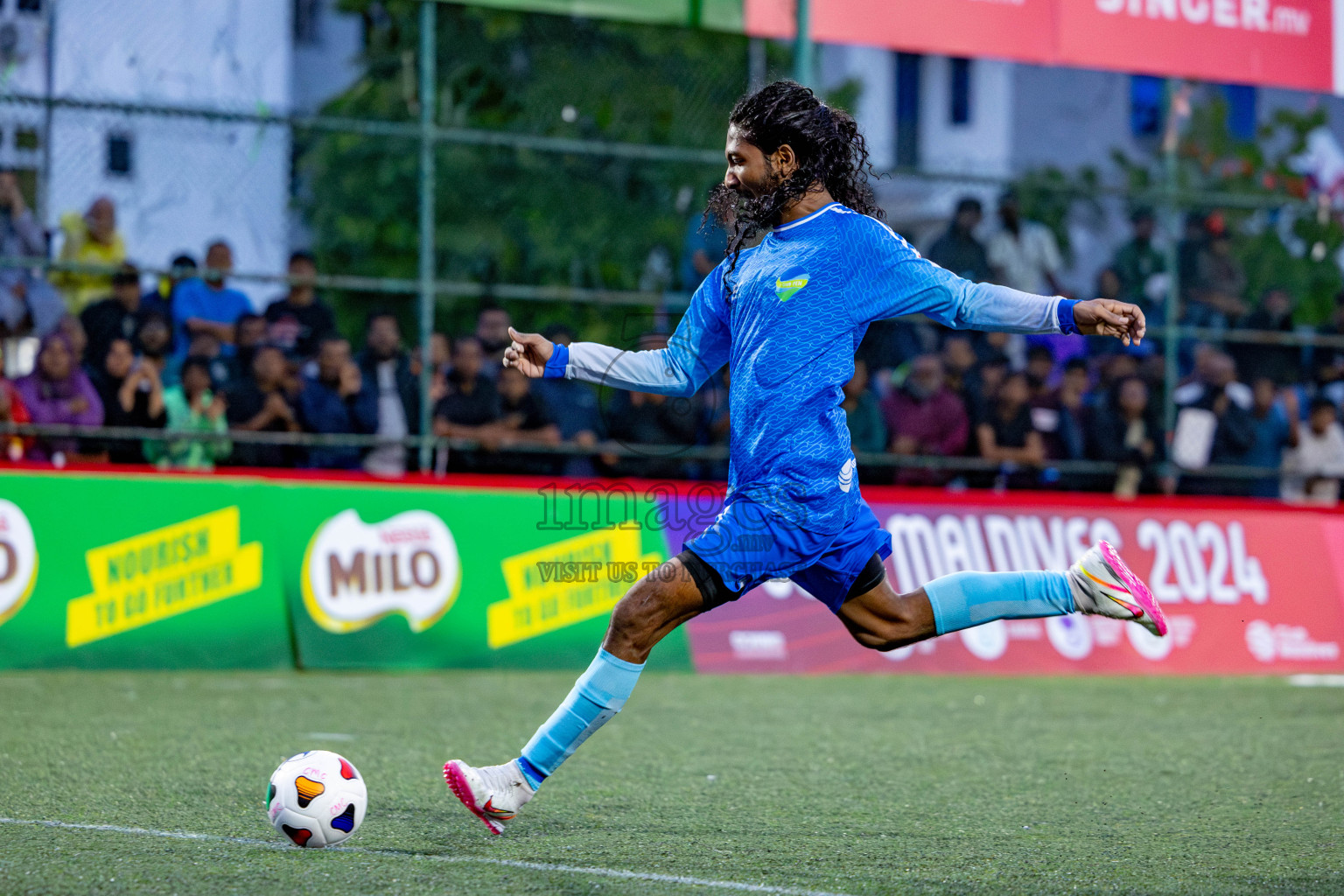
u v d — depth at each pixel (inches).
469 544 561.0
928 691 529.0
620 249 737.0
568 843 257.8
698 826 276.8
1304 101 882.8
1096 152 1047.0
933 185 786.2
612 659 236.4
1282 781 343.0
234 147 664.4
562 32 761.0
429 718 431.2
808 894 220.2
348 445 572.4
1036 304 232.2
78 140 617.6
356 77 780.6
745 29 546.0
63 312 594.2
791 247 237.3
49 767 331.6
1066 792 325.4
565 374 252.2
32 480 518.6
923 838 268.5
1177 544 628.4
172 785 312.2
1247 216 748.6
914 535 591.5
